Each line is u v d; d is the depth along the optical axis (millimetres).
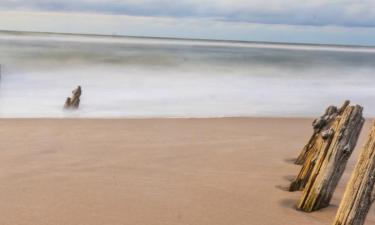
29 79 23828
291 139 11070
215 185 6863
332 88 26047
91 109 16125
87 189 6445
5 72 26016
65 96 18812
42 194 6164
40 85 21875
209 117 14750
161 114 15562
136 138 10391
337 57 63312
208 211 5746
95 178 7020
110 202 5938
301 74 32531
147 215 5527
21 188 6395
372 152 4125
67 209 5629
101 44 78062
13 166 7543
